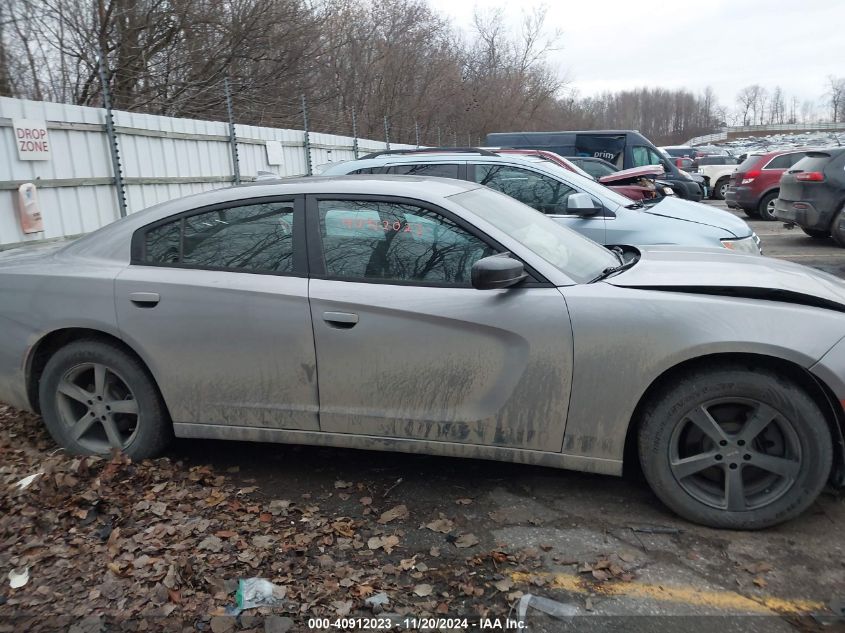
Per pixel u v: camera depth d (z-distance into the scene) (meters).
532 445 3.27
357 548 3.04
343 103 24.91
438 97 33.50
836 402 2.93
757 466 3.04
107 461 3.77
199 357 3.55
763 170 16.23
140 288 3.58
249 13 16.34
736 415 3.08
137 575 2.81
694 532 3.12
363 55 27.33
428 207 3.45
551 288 3.21
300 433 3.55
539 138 19.30
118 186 8.16
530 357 3.17
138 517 3.27
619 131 18.36
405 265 3.39
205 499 3.47
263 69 18.03
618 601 2.64
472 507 3.40
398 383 3.35
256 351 3.48
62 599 2.69
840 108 109.94
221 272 3.56
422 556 2.98
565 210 6.81
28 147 6.73
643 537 3.09
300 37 18.62
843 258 10.28
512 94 40.81
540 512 3.33
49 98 12.22
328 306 3.36
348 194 3.53
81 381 3.85
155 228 3.73
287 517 3.31
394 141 29.47
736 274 3.38
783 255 10.73
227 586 2.74
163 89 14.91
